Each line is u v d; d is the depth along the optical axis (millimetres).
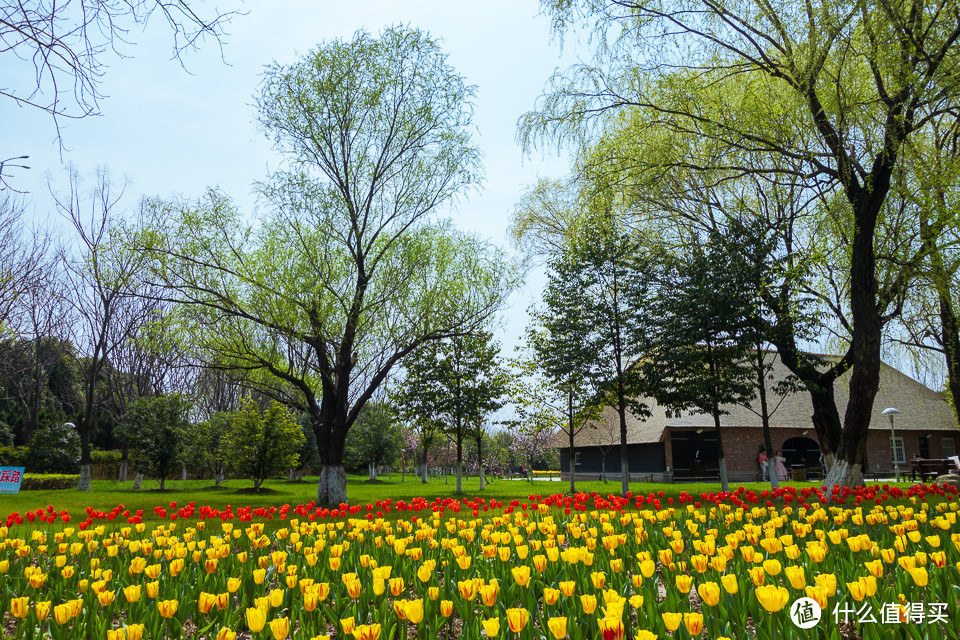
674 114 17641
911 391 42781
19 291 30172
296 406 21047
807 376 20484
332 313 20031
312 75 20844
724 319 19984
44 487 29188
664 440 34938
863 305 15289
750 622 4184
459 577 5301
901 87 12898
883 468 39750
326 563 5523
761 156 19219
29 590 5082
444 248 21969
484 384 28047
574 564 5020
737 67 16656
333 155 21109
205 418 45125
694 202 22375
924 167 14336
